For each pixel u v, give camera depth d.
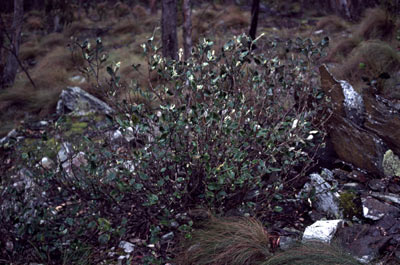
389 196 3.23
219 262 2.57
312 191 3.02
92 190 3.04
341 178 3.59
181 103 3.19
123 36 12.53
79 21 15.39
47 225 2.95
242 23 11.68
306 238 2.70
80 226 2.97
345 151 3.73
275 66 3.34
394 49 6.43
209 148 2.90
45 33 15.16
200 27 10.91
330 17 11.01
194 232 2.86
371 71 5.75
